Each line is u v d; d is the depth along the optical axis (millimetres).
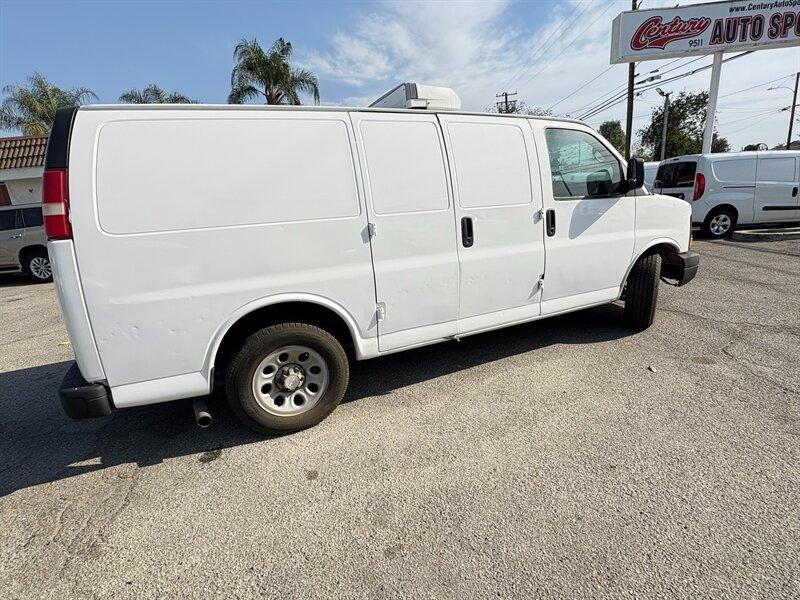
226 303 2602
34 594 1841
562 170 3770
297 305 2877
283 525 2174
